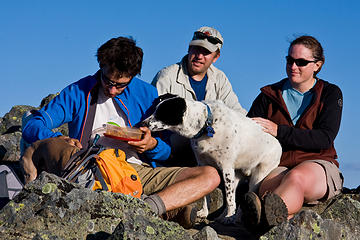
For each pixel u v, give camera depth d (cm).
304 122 520
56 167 393
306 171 468
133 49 422
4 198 404
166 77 606
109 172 385
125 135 429
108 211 354
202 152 500
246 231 462
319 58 514
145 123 461
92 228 344
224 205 533
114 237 324
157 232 332
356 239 421
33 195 342
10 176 415
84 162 379
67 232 334
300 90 527
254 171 523
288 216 440
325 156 509
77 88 453
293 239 376
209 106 495
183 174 431
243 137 498
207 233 357
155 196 396
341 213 455
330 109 512
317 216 394
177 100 469
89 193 354
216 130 488
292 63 512
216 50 600
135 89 475
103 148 397
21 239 321
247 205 402
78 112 450
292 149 523
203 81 621
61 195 343
